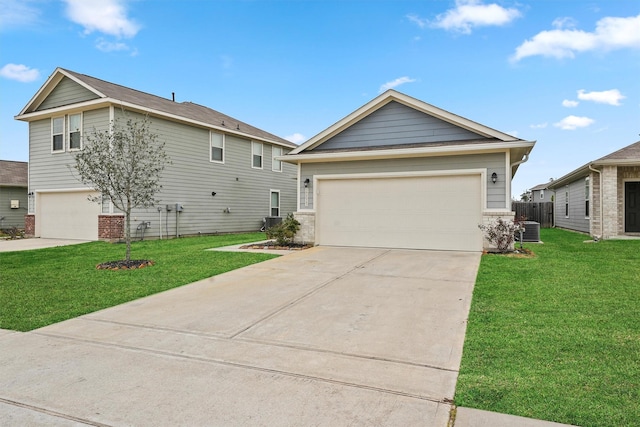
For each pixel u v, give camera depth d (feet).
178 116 52.13
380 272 25.57
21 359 12.48
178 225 53.62
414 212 36.29
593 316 15.42
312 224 39.73
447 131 36.99
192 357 12.53
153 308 18.25
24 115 52.26
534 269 24.88
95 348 13.39
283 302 18.97
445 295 19.58
